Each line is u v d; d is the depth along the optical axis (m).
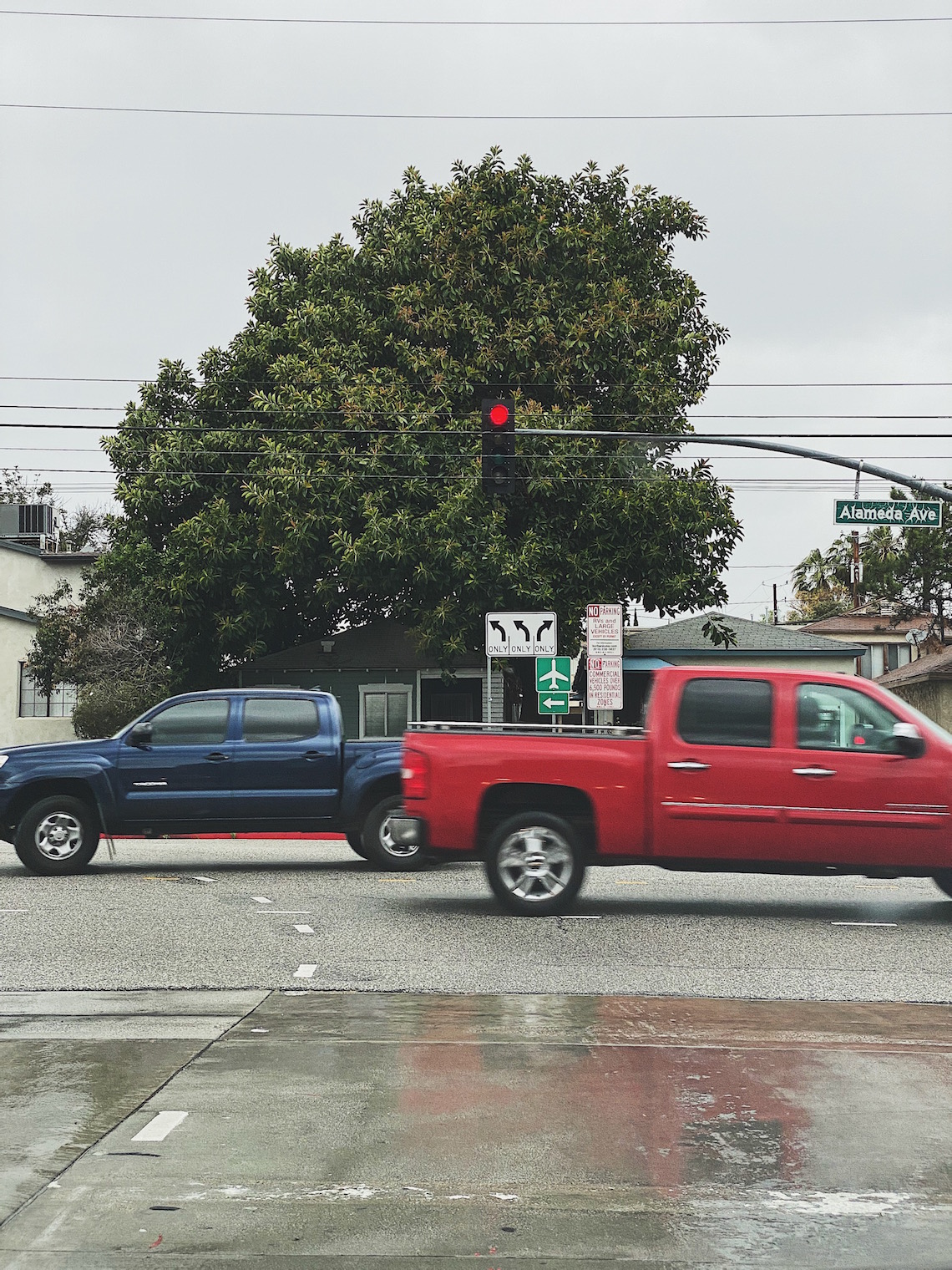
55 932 11.33
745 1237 4.81
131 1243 4.72
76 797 15.37
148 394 34.78
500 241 30.36
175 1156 5.66
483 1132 6.00
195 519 31.98
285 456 29.34
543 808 12.34
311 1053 7.39
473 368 29.58
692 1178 5.42
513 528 30.05
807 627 59.81
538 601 28.41
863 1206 5.11
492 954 10.45
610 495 29.34
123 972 9.72
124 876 15.16
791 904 13.23
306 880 14.82
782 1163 5.61
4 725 34.59
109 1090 6.63
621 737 12.08
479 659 34.91
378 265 31.23
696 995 9.05
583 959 10.27
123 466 33.69
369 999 8.84
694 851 11.91
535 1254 4.64
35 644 33.19
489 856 12.15
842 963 10.22
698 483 30.11
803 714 11.96
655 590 30.02
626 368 29.81
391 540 28.31
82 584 36.69
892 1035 7.93
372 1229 4.86
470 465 28.78
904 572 48.09
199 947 10.70
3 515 42.97
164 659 32.16
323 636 37.81
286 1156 5.66
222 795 15.30
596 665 19.06
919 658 50.22
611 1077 6.93
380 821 15.68
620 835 11.96
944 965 10.15
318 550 30.31
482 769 12.05
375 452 28.91
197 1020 8.20
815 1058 7.36
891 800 11.78
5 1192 5.21
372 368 31.03
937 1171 5.52
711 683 12.05
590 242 30.77
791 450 19.59
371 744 15.78
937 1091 6.70
